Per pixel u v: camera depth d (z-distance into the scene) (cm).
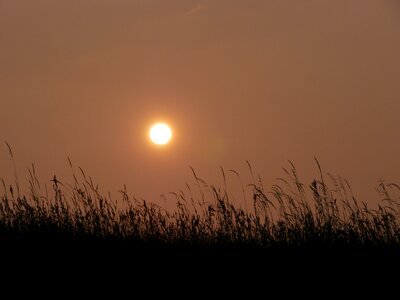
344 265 1409
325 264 1413
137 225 1540
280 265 1407
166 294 1282
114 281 1314
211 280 1336
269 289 1314
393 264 1413
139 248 1459
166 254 1442
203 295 1287
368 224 1552
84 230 1512
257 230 1548
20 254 1399
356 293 1309
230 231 1545
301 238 1520
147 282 1320
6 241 1444
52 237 1465
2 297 1240
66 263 1372
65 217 1547
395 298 1289
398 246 1498
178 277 1344
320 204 1593
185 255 1445
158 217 1565
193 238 1526
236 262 1419
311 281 1348
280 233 1538
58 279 1311
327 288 1320
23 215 1533
